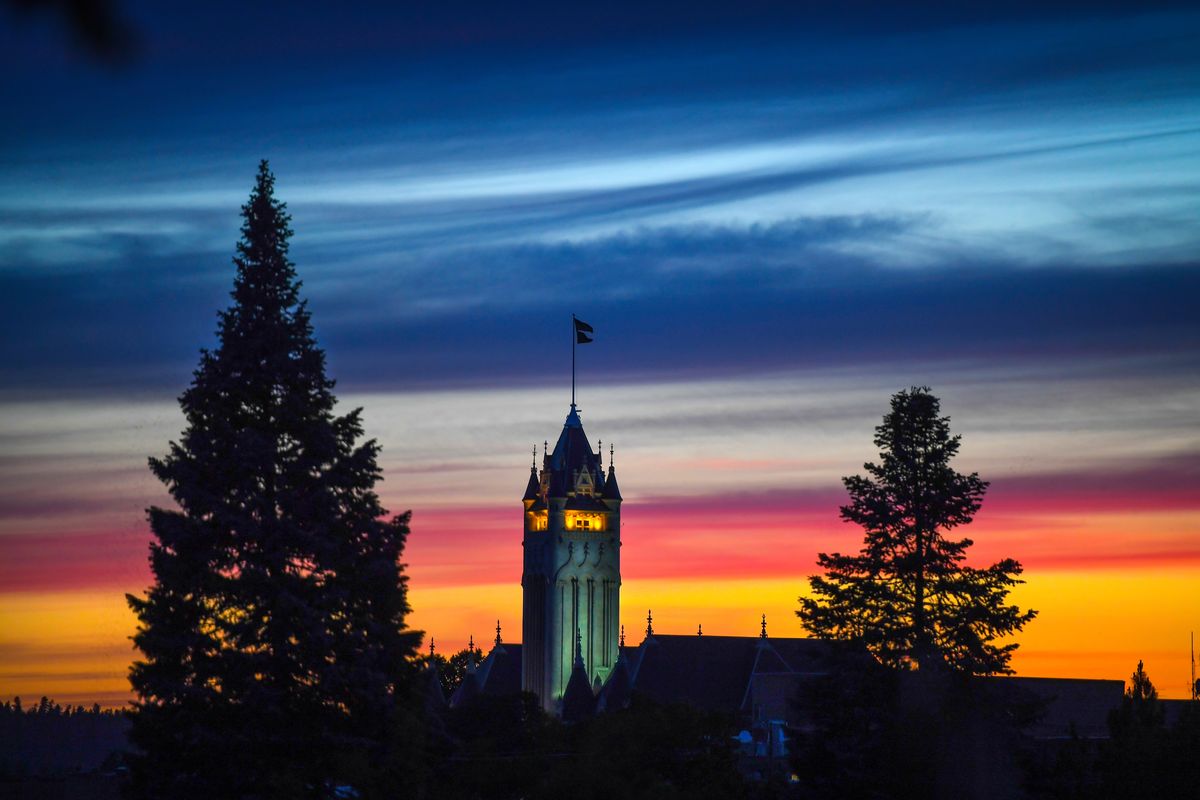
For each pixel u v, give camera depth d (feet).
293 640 205.87
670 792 258.37
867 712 253.85
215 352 218.18
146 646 204.13
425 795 252.21
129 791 206.08
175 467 209.26
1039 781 260.62
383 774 210.79
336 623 209.36
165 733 203.82
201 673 204.95
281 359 216.95
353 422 221.87
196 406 216.33
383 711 208.74
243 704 202.59
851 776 248.32
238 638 206.39
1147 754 263.29
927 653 260.62
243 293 220.23
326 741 205.46
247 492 208.85
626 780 264.11
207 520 207.72
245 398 217.56
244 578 203.62
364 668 204.54
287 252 225.56
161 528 205.67
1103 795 259.80
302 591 206.80
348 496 218.18
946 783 247.29
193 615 208.23
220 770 202.69
